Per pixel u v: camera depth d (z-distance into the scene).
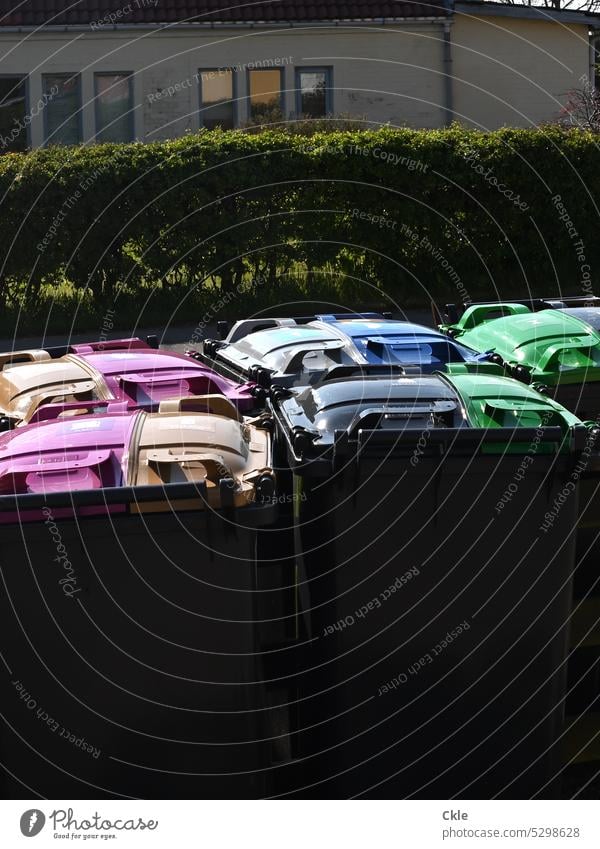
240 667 3.49
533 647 3.78
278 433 4.20
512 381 4.47
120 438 3.80
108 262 11.82
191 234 11.98
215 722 3.51
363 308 12.38
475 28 19.06
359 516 3.67
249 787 3.58
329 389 4.31
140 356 5.11
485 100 19.30
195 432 3.82
